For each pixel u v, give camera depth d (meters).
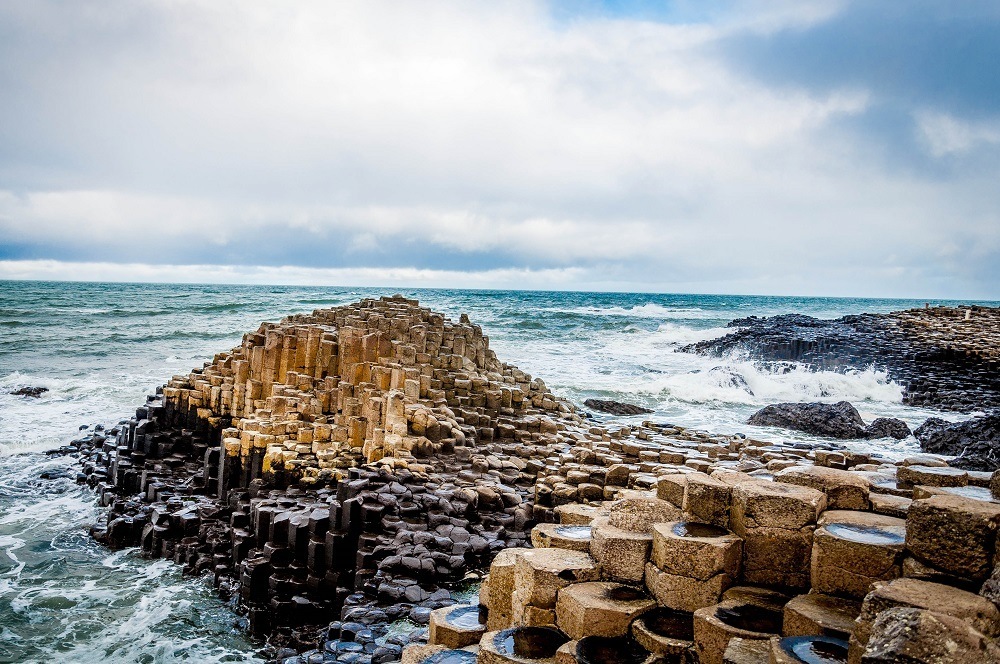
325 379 20.02
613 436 19.61
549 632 7.10
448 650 7.52
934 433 23.05
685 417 27.89
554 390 32.72
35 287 156.25
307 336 20.62
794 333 50.25
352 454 17.20
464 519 13.75
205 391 22.00
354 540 13.30
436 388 19.97
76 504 19.12
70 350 44.69
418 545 12.59
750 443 18.83
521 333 61.72
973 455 20.38
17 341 48.22
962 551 5.47
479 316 79.38
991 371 39.72
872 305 169.75
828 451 16.30
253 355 21.00
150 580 14.57
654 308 108.94
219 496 17.88
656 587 6.95
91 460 22.12
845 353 43.81
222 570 14.60
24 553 15.88
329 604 12.93
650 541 7.23
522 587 7.50
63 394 31.44
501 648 6.79
